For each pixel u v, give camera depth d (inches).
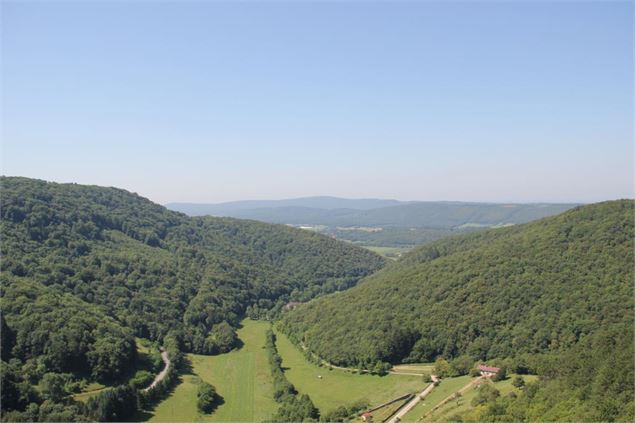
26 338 4931.1
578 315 5615.2
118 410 4650.6
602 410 3102.9
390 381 5836.6
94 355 5177.2
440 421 4042.8
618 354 3730.3
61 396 4530.0
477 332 6146.7
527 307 6087.6
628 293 5595.5
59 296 6136.8
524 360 5118.1
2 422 3836.1
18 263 6560.0
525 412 3624.5
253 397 5693.9
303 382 6200.8
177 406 5236.2
